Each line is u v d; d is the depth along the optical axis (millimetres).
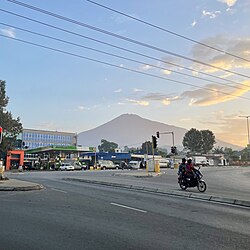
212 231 7113
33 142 115625
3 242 6027
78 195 13617
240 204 11797
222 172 42312
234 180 26031
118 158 85938
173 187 18312
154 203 11625
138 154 91562
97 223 7793
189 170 16656
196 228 7398
